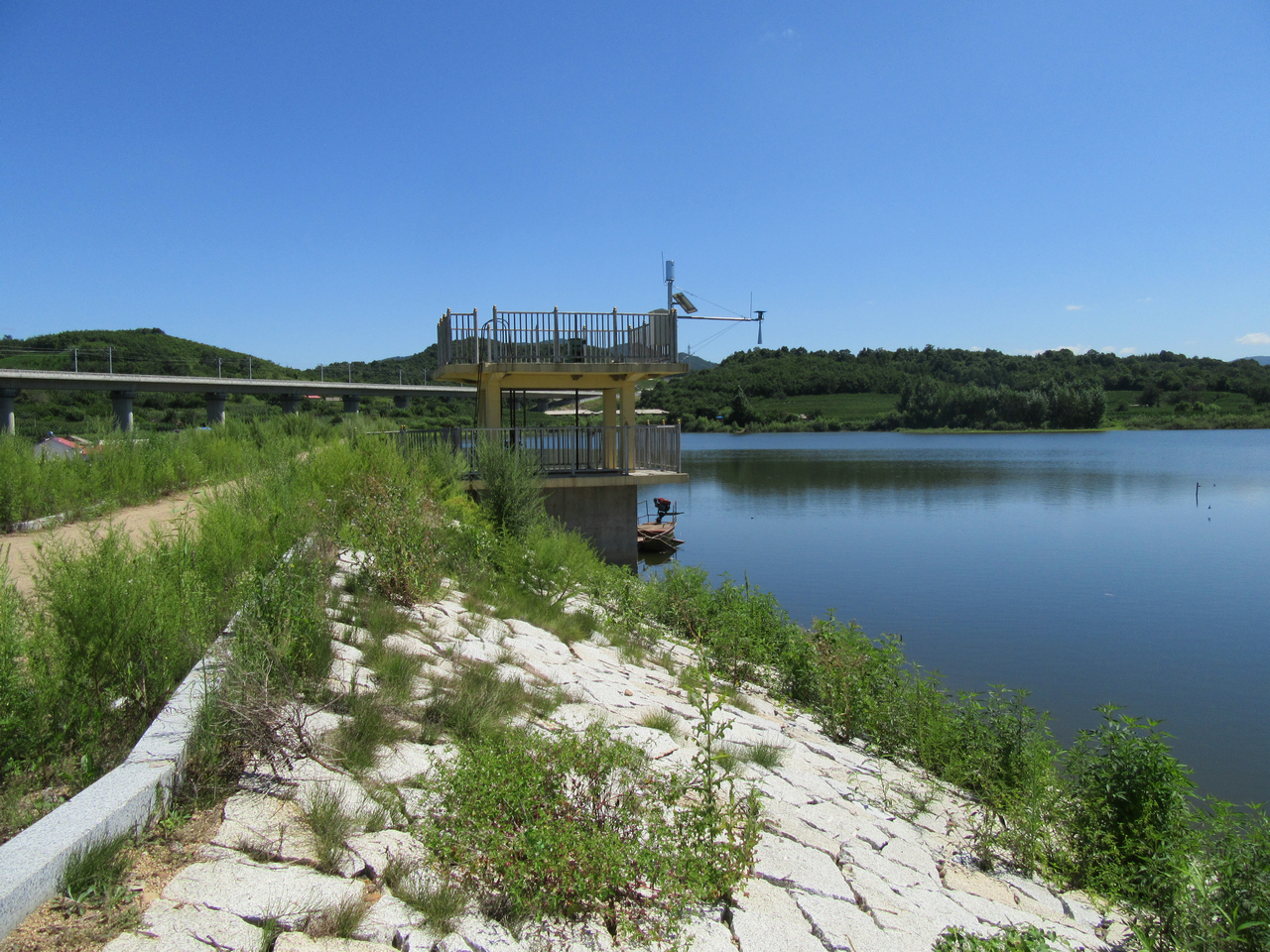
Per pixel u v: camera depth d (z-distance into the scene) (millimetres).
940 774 8422
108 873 3252
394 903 3564
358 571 9062
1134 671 15773
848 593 23016
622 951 3652
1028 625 19484
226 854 3623
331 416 39750
